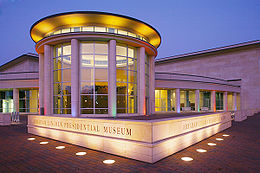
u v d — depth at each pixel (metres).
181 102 38.50
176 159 6.57
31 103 33.88
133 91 21.84
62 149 8.18
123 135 7.09
